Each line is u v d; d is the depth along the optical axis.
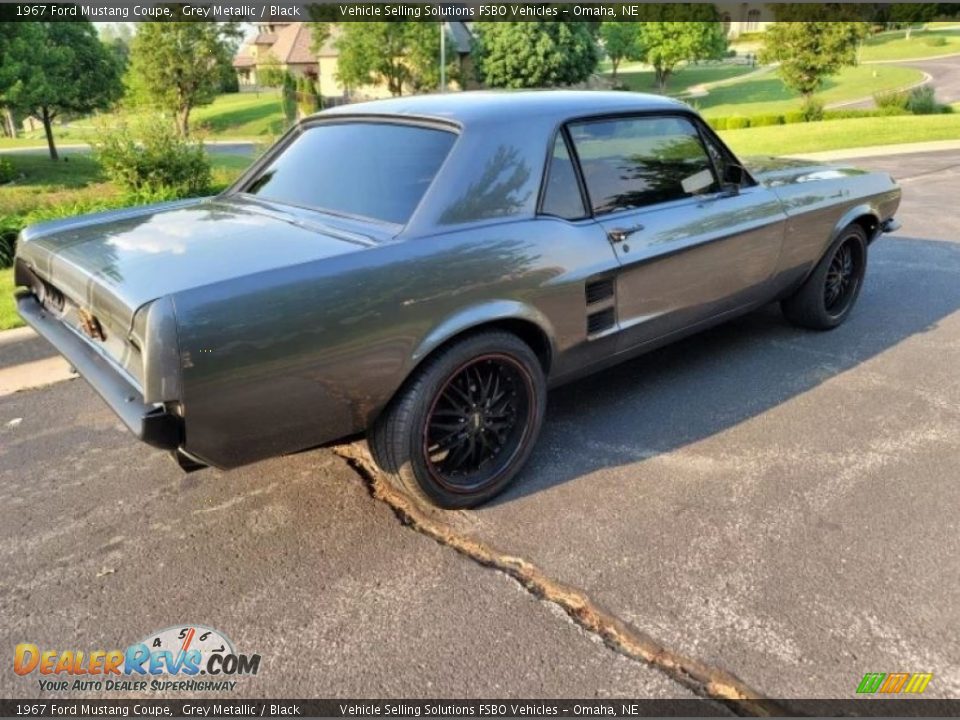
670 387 4.07
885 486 3.04
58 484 3.21
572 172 3.12
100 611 2.43
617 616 2.35
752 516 2.86
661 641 2.25
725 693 2.06
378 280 2.48
